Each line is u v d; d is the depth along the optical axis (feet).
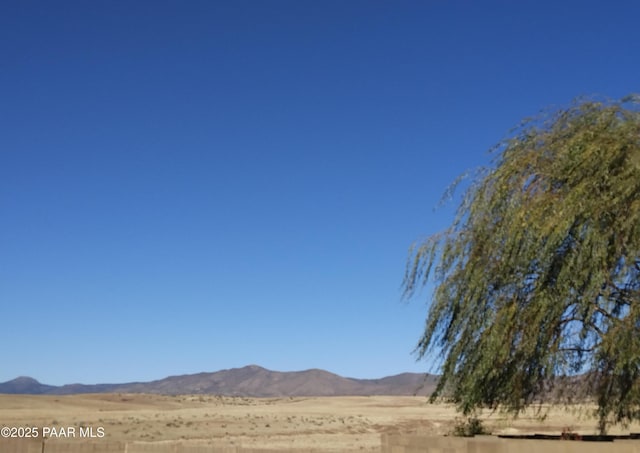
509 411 65.10
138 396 398.01
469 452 64.34
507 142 65.87
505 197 61.98
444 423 247.70
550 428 119.85
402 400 470.39
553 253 55.98
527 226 57.88
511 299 59.88
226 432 213.25
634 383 57.21
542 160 61.52
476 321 62.69
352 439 190.49
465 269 63.93
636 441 54.85
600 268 54.19
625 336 53.47
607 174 55.62
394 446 73.97
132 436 193.26
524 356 59.31
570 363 59.62
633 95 60.85
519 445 58.49
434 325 66.90
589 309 55.01
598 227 54.44
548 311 56.95
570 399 63.36
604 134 58.49
